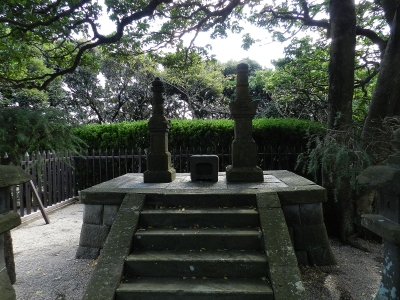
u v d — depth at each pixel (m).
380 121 4.78
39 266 4.14
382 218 2.15
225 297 2.89
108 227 4.34
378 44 5.77
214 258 3.29
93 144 8.86
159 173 5.25
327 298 3.21
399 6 4.55
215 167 5.26
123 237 3.56
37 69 10.06
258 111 15.52
